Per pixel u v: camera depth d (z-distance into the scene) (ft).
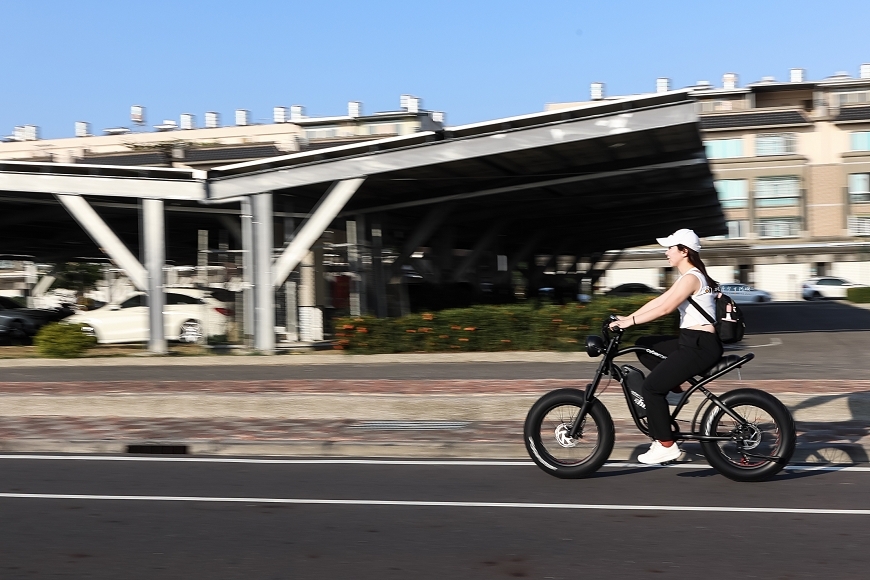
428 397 36.60
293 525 21.02
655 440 24.73
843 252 216.33
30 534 20.36
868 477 25.49
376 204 74.64
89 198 65.92
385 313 76.02
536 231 123.95
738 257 223.10
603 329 24.84
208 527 20.88
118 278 105.91
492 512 22.03
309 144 236.63
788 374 44.88
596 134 56.39
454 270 96.84
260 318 60.80
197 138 287.48
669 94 54.54
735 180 226.38
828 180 221.46
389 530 20.52
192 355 60.85
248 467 28.12
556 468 25.43
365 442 30.53
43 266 136.46
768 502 22.68
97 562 18.29
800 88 234.58
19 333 85.20
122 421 36.40
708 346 23.82
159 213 61.67
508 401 36.42
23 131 305.73
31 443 31.65
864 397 34.60
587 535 19.93
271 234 60.95
